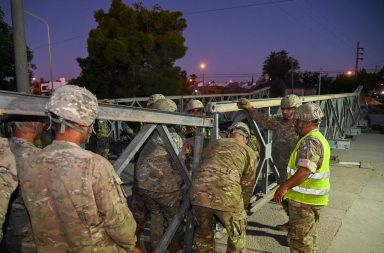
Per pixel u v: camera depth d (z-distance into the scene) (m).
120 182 1.53
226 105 3.37
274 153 4.02
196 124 2.80
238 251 2.58
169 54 19.17
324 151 2.64
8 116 1.52
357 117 13.09
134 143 2.19
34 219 1.40
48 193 1.38
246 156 2.70
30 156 1.44
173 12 19.59
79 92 1.45
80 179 1.37
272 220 4.20
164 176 2.80
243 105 3.81
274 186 5.06
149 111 2.18
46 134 2.46
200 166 2.68
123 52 16.94
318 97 6.69
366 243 3.66
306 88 54.09
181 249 3.17
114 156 7.50
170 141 2.59
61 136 1.46
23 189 1.40
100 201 1.42
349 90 55.38
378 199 5.02
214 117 3.14
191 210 2.94
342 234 3.87
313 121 2.78
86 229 1.39
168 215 2.93
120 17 18.44
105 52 16.98
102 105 1.82
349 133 10.61
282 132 3.88
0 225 1.22
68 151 1.41
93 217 1.40
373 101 44.44
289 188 2.60
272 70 58.06
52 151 1.42
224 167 2.56
